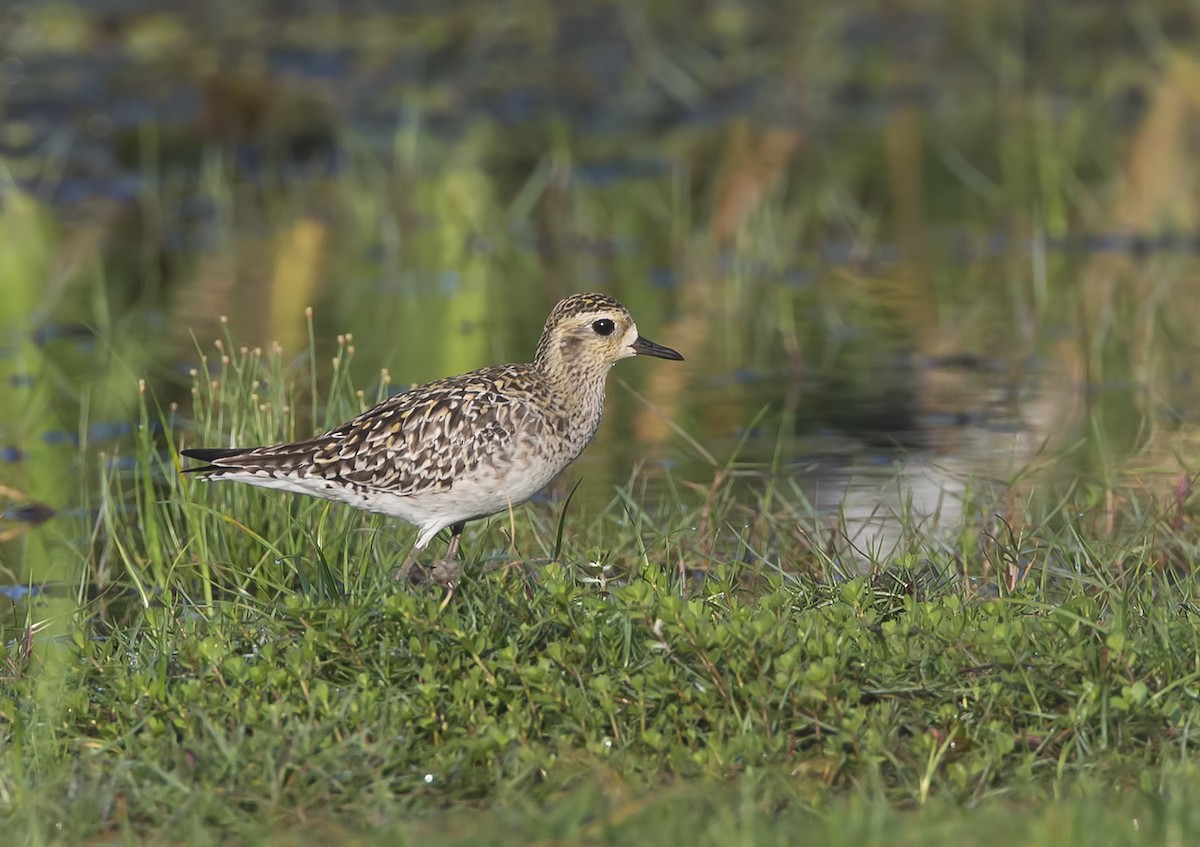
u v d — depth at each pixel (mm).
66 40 29328
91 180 24594
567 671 8953
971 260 21625
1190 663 8836
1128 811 7500
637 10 32031
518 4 32094
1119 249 22047
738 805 7820
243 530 11609
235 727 8633
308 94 27438
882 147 26875
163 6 31391
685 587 10859
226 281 20594
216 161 23969
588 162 25922
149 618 10023
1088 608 9453
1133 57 31203
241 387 12789
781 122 27781
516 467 11055
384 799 7996
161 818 7945
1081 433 14969
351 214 23531
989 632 9000
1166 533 11773
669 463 14359
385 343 17828
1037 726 8531
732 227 22688
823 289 20438
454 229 23219
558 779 8188
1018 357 17391
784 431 15250
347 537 11461
